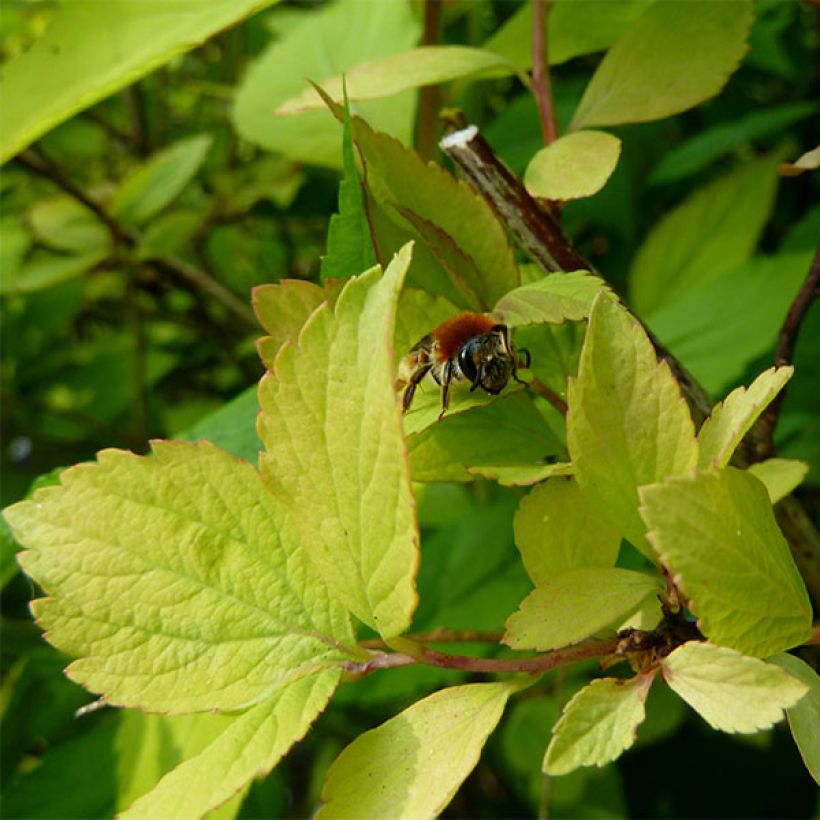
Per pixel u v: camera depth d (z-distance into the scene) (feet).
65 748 0.29
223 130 0.63
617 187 0.53
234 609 0.20
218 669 0.20
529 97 0.50
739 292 0.41
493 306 0.24
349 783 0.19
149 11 0.26
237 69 0.65
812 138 0.58
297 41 0.42
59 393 0.64
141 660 0.20
